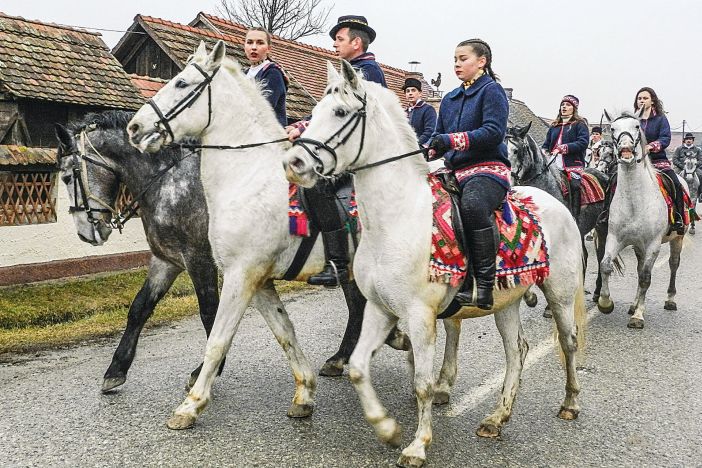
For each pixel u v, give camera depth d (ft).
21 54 30.91
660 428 14.84
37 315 24.58
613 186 25.79
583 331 15.46
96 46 35.40
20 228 27.89
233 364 19.52
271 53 51.44
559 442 14.08
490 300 13.07
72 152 16.92
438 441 14.08
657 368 19.15
